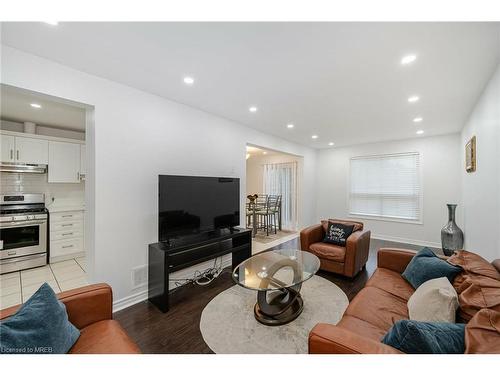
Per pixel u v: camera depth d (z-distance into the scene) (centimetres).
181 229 264
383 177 529
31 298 114
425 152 471
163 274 225
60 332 111
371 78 215
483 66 193
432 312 130
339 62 188
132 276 239
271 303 224
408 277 198
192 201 277
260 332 189
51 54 178
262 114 328
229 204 329
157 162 261
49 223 359
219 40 160
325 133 445
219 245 316
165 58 184
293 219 636
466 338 89
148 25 145
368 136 469
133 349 115
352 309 157
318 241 353
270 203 612
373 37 156
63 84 193
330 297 250
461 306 127
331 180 616
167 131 270
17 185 365
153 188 257
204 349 169
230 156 356
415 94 253
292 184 639
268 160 697
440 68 197
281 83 228
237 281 211
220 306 231
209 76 214
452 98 263
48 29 148
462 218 390
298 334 186
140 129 245
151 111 255
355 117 339
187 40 160
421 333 90
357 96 259
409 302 156
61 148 381
